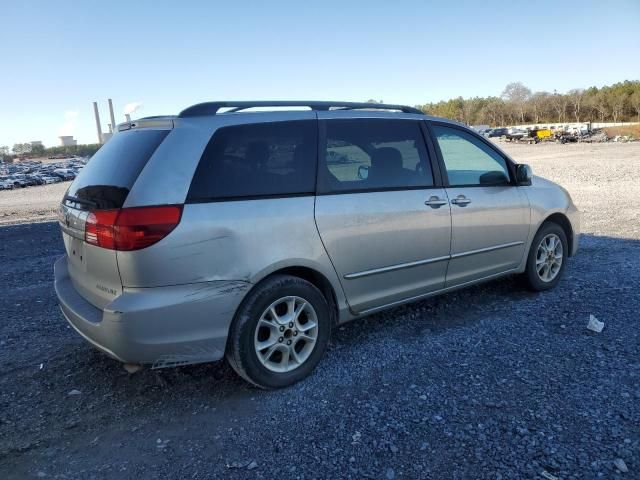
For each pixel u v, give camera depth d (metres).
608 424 2.88
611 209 10.95
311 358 3.59
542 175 21.03
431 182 4.23
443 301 5.05
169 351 3.07
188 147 3.17
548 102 121.12
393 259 3.96
